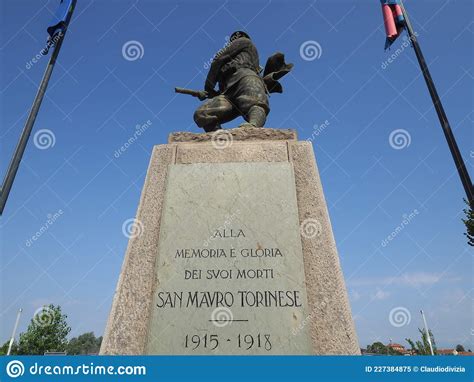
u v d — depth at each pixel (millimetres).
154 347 2520
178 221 3006
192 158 3494
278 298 2656
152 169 3471
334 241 3000
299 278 2730
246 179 3203
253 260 2803
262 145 3562
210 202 3090
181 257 2834
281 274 2744
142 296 2773
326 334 2604
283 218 2998
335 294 2746
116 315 2713
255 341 2506
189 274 2762
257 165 3287
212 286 2705
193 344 2508
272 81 5445
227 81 4969
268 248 2855
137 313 2709
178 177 3248
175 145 3598
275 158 3465
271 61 5555
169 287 2715
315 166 3412
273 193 3127
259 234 2918
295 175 3334
